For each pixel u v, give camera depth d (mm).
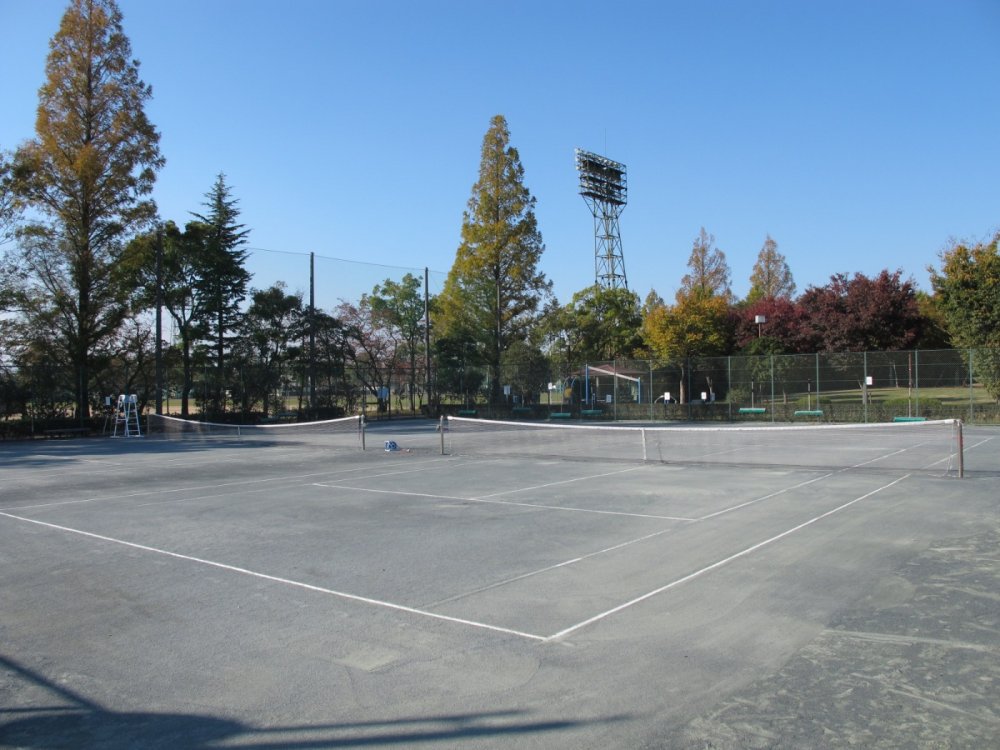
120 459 20562
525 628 5941
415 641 5680
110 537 9703
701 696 4648
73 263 32656
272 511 11547
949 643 5496
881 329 42531
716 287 69312
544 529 9859
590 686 4820
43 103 33375
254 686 4902
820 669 5047
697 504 11727
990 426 29953
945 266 34219
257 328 38594
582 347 57875
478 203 46375
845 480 14367
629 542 8992
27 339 31656
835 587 6949
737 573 7473
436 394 45562
